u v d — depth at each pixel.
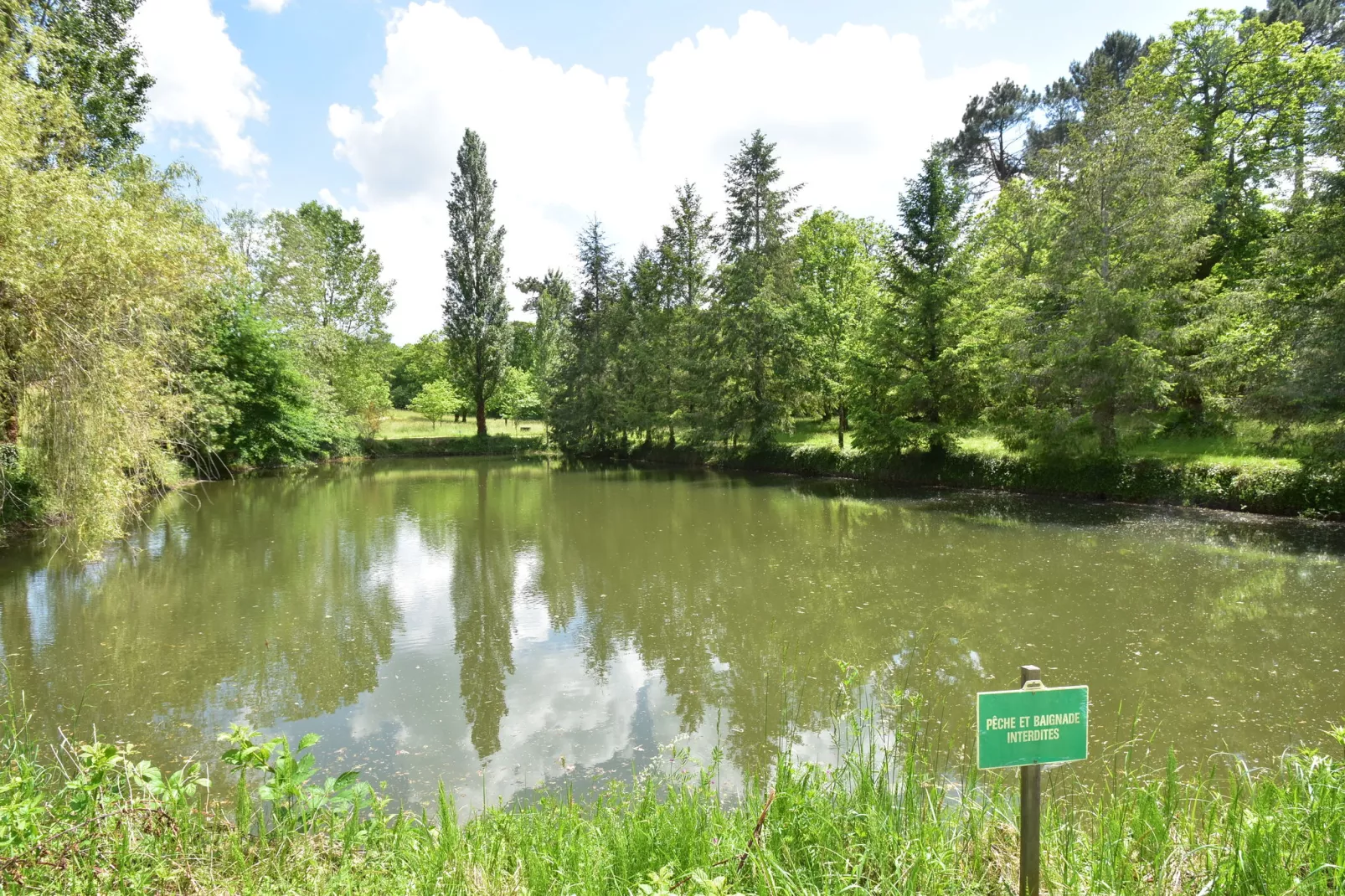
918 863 2.55
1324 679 6.61
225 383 24.11
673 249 34.09
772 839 2.85
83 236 8.49
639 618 9.24
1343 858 2.37
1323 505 13.87
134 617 9.50
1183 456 17.08
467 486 25.59
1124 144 16.91
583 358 38.38
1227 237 21.67
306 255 31.50
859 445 22.86
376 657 7.96
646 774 5.08
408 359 61.75
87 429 9.22
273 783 2.93
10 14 10.22
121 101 17.31
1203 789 4.05
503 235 42.22
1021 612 8.91
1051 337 17.27
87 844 2.70
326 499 21.75
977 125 34.97
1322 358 12.91
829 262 33.06
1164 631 8.06
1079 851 2.83
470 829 3.32
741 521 16.73
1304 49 22.23
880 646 7.86
